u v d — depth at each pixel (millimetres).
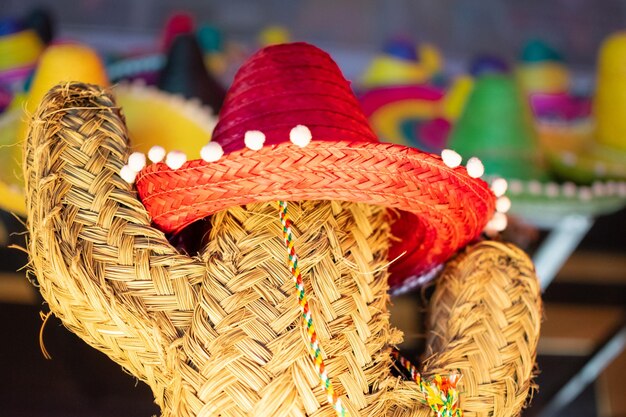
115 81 1450
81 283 735
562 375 1596
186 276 756
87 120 795
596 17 1707
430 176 740
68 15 1493
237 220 783
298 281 740
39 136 784
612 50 1673
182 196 738
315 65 828
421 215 778
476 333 818
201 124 1429
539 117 1642
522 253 875
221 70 1542
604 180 1620
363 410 727
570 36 1694
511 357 813
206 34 1557
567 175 1610
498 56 1668
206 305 735
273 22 1615
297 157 702
